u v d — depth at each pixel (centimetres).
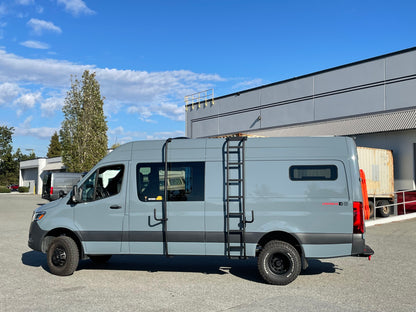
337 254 700
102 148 3441
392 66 2261
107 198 785
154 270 827
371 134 2305
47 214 805
